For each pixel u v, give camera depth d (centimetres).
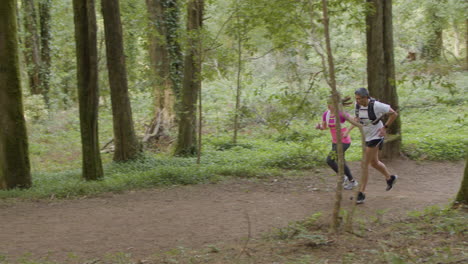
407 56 2128
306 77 959
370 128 728
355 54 2541
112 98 1255
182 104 1388
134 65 1802
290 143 1499
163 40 1510
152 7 1541
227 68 1321
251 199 835
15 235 644
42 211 782
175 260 498
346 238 521
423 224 562
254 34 1284
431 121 1709
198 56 1198
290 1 705
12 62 945
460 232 505
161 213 752
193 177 1015
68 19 2294
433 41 2084
